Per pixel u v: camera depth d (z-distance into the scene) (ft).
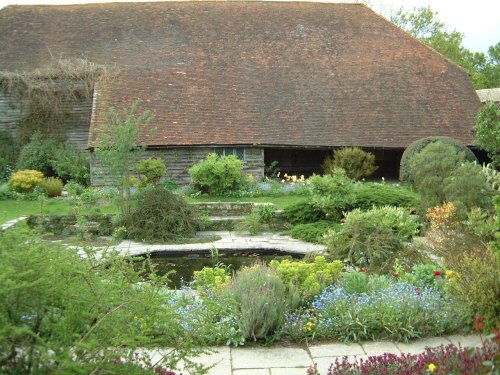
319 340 18.92
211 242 39.60
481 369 11.88
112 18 78.84
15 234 9.93
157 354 16.37
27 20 78.74
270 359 17.25
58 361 8.72
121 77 68.64
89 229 43.29
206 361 17.03
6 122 72.08
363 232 29.60
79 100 71.56
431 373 12.90
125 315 10.09
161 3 81.46
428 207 37.29
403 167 58.13
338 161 62.69
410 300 19.98
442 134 68.18
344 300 20.15
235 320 19.13
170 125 63.77
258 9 81.35
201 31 76.84
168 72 70.18
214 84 69.46
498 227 20.77
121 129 43.29
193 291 23.30
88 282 10.00
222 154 64.08
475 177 34.96
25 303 8.98
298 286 22.24
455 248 26.53
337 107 69.41
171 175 62.95
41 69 70.59
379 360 14.01
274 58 74.28
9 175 67.97
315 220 43.21
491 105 60.39
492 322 17.69
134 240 40.57
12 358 9.00
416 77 74.28
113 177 44.73
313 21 80.59
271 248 37.60
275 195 56.80
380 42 78.79
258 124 65.92
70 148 70.28
